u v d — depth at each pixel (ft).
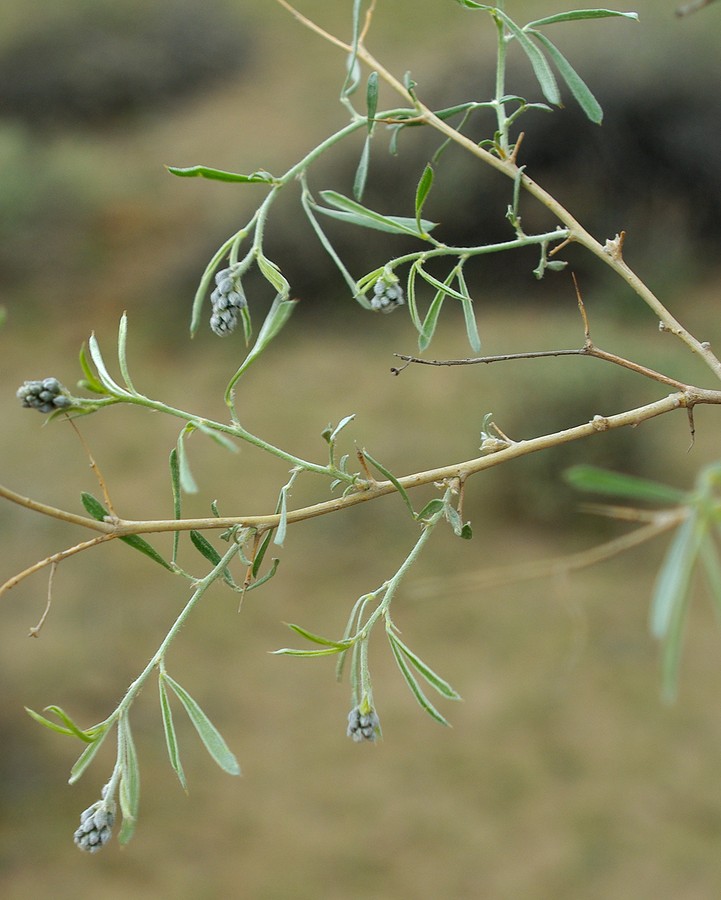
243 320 3.65
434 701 21.83
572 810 18.70
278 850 18.34
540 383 29.50
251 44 62.54
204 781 20.10
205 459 31.94
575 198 41.27
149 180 50.47
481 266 40.83
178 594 25.72
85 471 31.40
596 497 27.37
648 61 41.63
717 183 40.45
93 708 21.97
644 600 24.21
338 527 28.04
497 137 4.14
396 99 44.50
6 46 60.29
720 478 1.82
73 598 25.76
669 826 18.13
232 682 22.77
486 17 47.75
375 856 18.13
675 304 37.37
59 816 18.90
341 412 33.81
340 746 20.89
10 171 46.32
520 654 22.95
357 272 41.45
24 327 40.98
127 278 43.98
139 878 17.61
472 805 19.10
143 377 37.50
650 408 3.54
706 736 20.04
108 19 61.31
